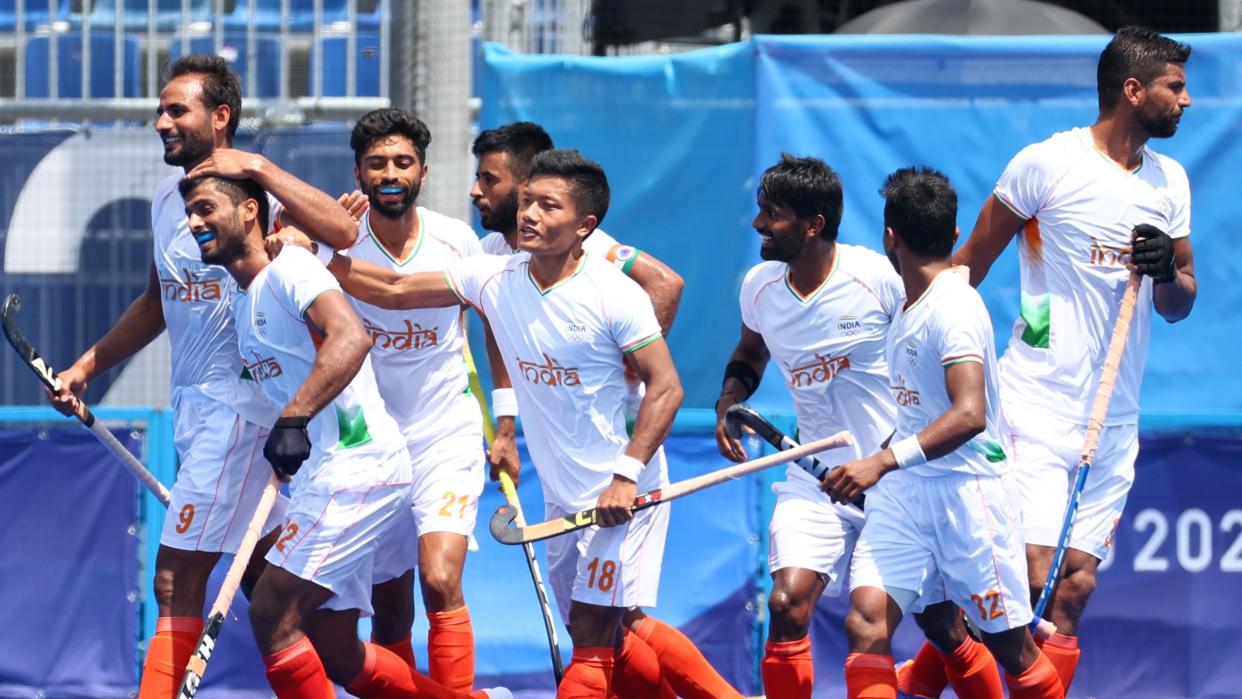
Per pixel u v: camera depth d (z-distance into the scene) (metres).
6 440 24.45
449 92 25.52
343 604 19.31
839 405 20.36
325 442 18.84
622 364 19.25
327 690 18.88
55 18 27.23
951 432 18.09
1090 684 24.22
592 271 18.97
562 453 19.41
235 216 18.53
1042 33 27.05
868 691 18.45
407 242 20.86
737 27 28.92
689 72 25.47
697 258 25.52
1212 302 25.28
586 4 27.05
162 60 27.33
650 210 25.56
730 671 24.27
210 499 19.75
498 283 19.36
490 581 24.58
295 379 18.78
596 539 19.16
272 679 18.75
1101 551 21.45
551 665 24.50
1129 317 20.62
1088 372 21.23
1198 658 24.30
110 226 26.11
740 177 25.41
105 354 21.19
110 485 24.44
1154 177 21.36
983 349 18.45
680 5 27.95
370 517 18.94
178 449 20.44
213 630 18.06
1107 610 24.22
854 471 18.33
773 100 25.20
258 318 18.59
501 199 21.11
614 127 25.58
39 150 26.08
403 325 20.44
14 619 24.44
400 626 21.78
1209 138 25.20
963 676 20.20
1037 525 21.11
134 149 26.14
